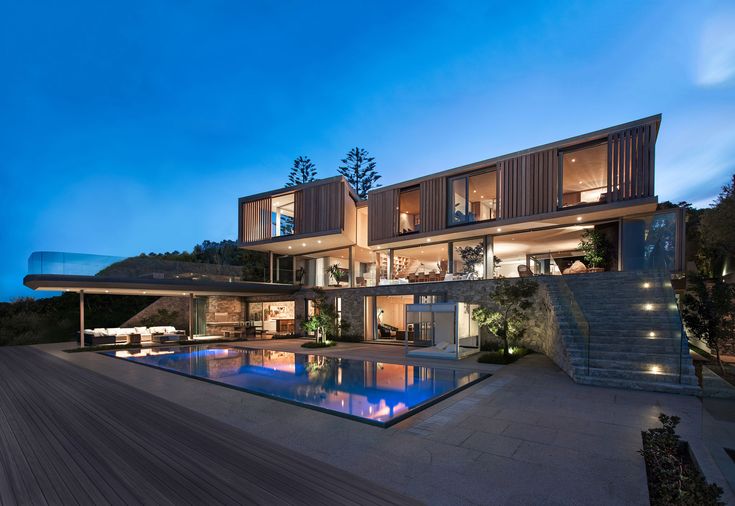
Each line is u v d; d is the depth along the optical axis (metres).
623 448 4.43
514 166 14.75
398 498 3.30
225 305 22.92
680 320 8.09
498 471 3.84
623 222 13.52
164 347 16.25
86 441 4.76
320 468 3.94
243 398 7.02
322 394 7.21
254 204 22.09
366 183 44.72
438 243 18.44
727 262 12.81
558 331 9.91
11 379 9.03
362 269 25.41
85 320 22.00
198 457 4.24
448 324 14.47
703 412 5.79
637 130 12.37
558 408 6.12
